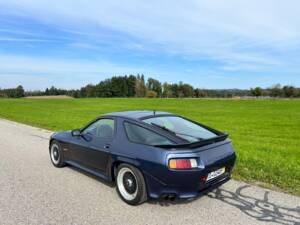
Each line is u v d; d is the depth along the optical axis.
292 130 15.43
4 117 21.23
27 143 9.54
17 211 4.11
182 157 3.85
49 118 20.22
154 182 4.04
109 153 4.70
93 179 5.54
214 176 4.27
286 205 4.29
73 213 4.04
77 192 4.86
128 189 4.39
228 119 22.27
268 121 20.67
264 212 4.05
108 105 48.53
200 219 3.84
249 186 5.14
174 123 4.88
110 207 4.25
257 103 55.47
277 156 7.96
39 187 5.10
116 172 4.62
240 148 9.41
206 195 4.70
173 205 4.30
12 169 6.26
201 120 21.34
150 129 4.39
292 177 5.66
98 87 134.75
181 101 67.06
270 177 5.65
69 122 17.16
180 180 3.84
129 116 4.86
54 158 6.52
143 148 4.20
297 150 9.14
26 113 25.70
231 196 4.66
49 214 4.01
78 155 5.64
